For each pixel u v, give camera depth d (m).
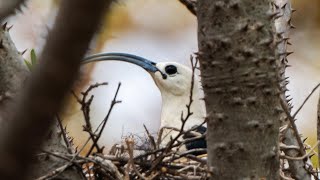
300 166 6.52
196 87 9.50
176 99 9.48
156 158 6.26
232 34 4.55
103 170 6.03
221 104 4.69
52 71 1.38
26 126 1.38
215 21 4.58
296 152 6.54
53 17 1.50
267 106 4.68
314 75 13.74
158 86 9.62
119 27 13.15
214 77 4.67
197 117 9.32
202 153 7.74
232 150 4.71
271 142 4.75
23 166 1.39
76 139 10.38
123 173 6.19
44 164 5.57
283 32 7.86
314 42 14.19
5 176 1.38
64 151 5.78
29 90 1.39
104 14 1.38
